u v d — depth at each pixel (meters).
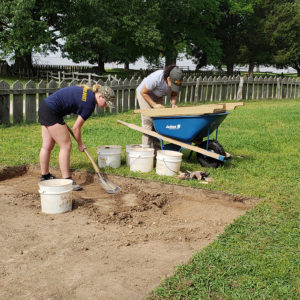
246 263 3.28
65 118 11.02
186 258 3.43
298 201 4.84
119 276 3.10
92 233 3.96
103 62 39.97
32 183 5.70
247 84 18.41
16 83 9.82
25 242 3.70
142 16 31.72
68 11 28.23
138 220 4.36
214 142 6.46
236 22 53.03
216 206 4.95
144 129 6.61
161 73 6.29
